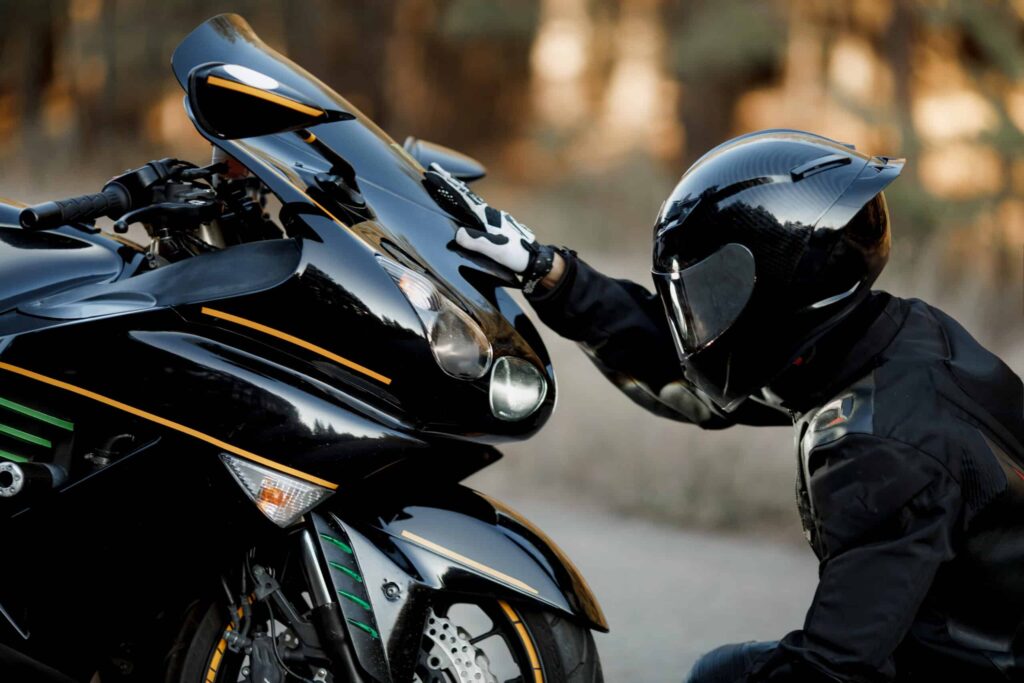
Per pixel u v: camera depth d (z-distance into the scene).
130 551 4.48
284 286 4.40
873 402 4.12
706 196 4.35
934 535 3.94
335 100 5.08
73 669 4.61
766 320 4.21
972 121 35.12
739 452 10.83
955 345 4.35
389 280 4.38
